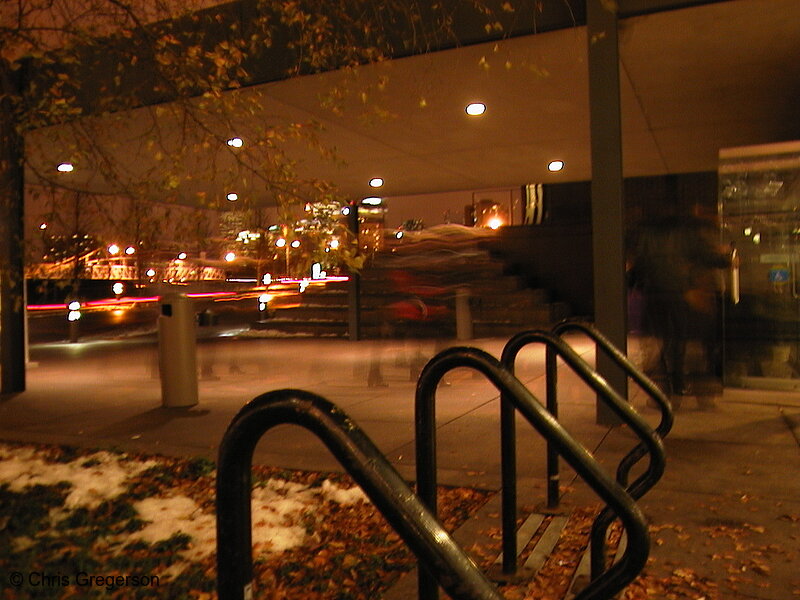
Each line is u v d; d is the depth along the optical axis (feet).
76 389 33.04
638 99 32.09
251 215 20.44
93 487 16.22
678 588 11.24
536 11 23.70
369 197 60.13
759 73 28.45
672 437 21.04
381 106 31.96
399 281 34.06
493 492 16.35
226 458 5.27
